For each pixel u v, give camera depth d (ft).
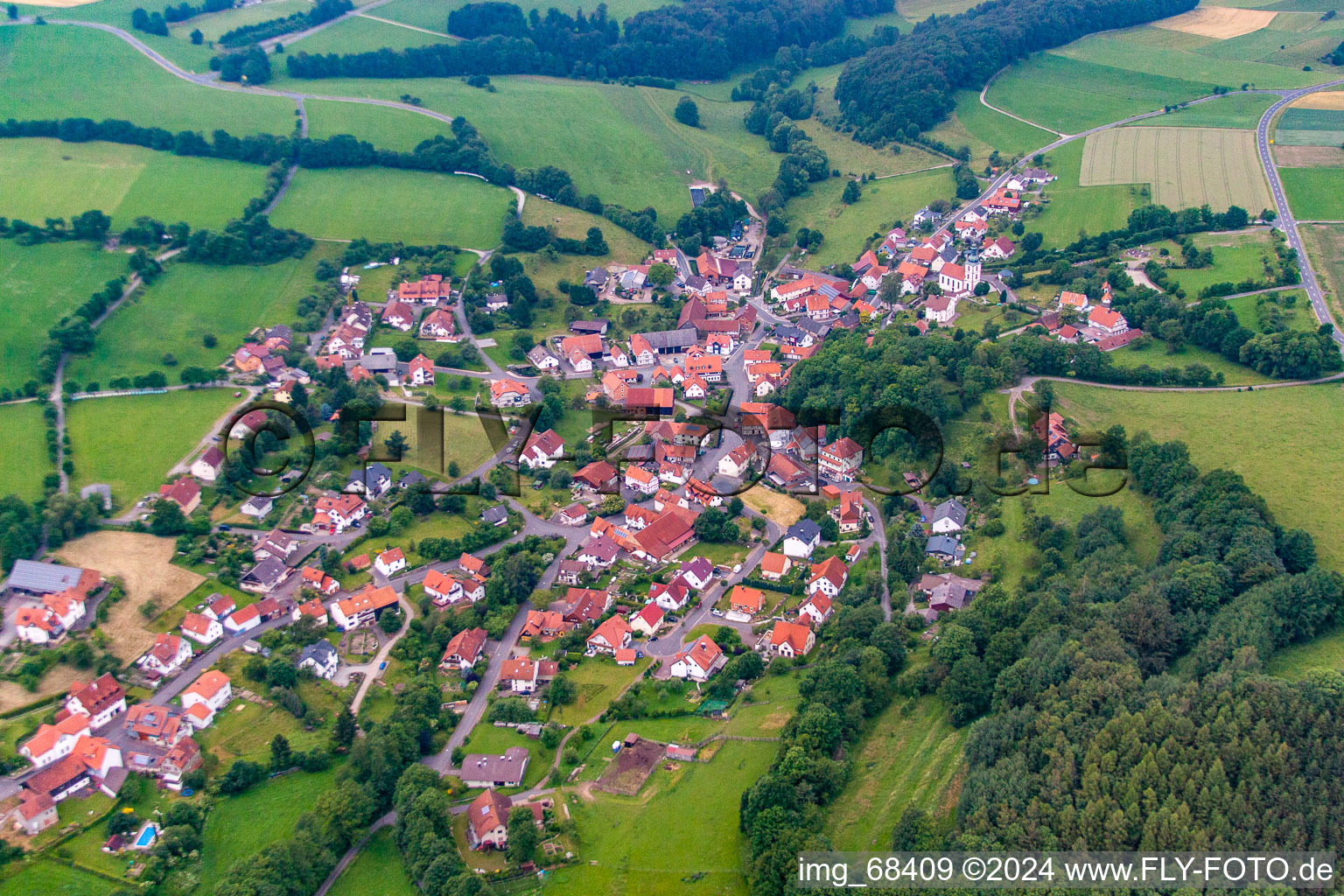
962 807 451.12
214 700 567.18
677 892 453.99
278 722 566.77
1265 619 520.01
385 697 589.73
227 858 481.05
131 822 490.90
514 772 521.24
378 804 513.45
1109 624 532.32
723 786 507.30
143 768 522.88
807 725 505.25
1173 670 515.91
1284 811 401.29
